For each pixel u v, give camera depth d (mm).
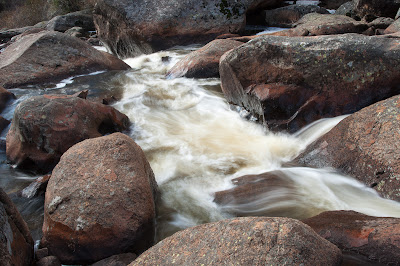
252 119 5383
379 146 3562
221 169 4273
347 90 4680
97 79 7887
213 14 10008
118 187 3041
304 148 4547
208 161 4484
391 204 3270
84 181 3076
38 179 4094
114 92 7055
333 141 4043
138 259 2381
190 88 6902
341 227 2715
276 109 4898
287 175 3930
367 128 3768
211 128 5465
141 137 5230
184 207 3580
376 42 4629
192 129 5461
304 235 2129
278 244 2064
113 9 10008
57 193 3045
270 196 3580
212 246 2191
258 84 5055
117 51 10930
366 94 4652
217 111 5969
